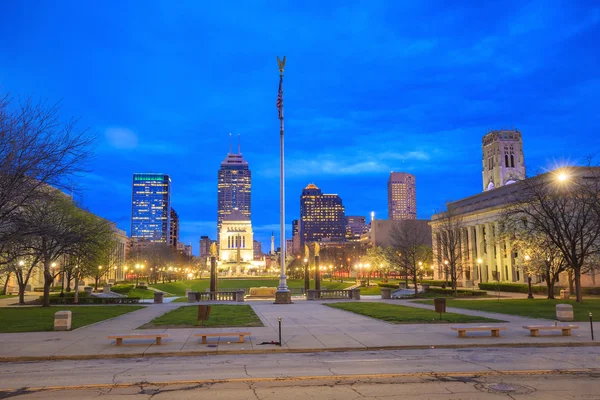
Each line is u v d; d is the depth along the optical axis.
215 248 55.03
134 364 15.79
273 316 30.50
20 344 19.50
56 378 13.62
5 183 23.45
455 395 11.45
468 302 42.91
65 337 21.50
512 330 22.94
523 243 52.31
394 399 11.12
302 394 11.62
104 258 56.22
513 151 191.62
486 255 97.56
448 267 82.38
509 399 11.06
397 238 101.88
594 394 11.46
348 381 12.98
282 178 44.56
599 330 22.83
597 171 49.94
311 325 25.47
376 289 76.44
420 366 14.98
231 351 17.81
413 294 60.66
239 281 139.88
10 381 13.27
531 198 45.78
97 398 11.41
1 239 23.64
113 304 45.81
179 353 17.59
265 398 11.28
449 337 20.84
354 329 23.72
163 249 143.38
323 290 52.91
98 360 16.62
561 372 13.99
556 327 20.92
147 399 11.28
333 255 156.38
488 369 14.43
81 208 50.25
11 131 23.39
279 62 44.06
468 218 102.62
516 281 86.50
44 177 24.52
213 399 11.21
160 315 32.03
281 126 43.69
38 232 24.92
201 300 49.19
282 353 17.83
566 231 40.50
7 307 41.62
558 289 59.31
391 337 20.92
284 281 43.62
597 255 51.59
